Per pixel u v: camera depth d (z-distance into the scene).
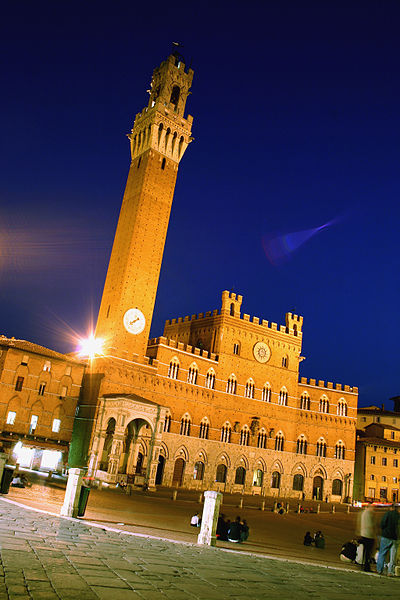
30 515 21.59
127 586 10.98
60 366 80.62
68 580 10.65
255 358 104.19
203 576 13.71
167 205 94.25
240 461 97.75
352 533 63.94
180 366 91.94
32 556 12.48
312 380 113.19
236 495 90.94
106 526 22.77
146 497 63.94
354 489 115.38
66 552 13.77
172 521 41.19
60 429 79.19
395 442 119.25
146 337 87.69
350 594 15.17
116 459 71.75
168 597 10.62
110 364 81.50
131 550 16.16
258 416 102.00
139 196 91.19
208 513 23.17
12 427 74.31
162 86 97.38
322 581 17.02
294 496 104.19
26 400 76.06
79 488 25.47
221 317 101.69
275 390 105.88
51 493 44.62
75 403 81.38
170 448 87.88
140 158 96.06
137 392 84.62
